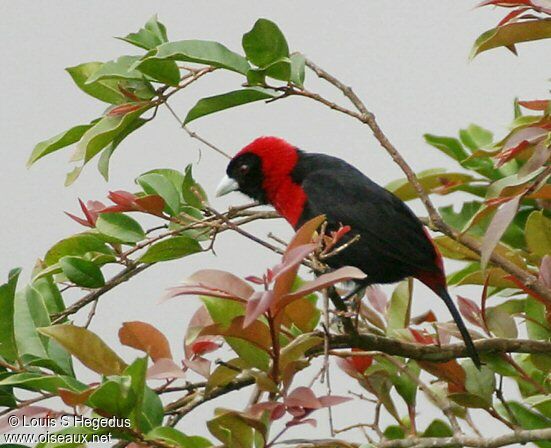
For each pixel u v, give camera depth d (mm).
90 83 10766
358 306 10031
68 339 8625
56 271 10969
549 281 10180
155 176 10992
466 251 11797
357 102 10648
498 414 10047
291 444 8508
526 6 9508
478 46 9766
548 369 10305
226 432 8297
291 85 10672
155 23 11250
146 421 8367
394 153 10594
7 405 8812
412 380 10562
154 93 10906
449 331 10336
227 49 10523
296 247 7844
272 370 8617
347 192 12750
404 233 12289
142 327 9273
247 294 7984
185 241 10562
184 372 8859
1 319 8922
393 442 9859
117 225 11000
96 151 10703
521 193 9031
